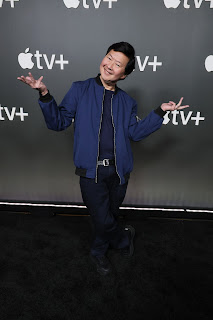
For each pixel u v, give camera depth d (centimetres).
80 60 181
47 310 139
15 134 207
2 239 189
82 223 208
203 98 189
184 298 147
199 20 168
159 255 177
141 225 207
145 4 166
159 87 187
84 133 128
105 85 129
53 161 216
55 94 191
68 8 168
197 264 171
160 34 172
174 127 200
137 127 135
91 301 145
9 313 137
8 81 189
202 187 220
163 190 223
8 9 169
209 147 205
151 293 150
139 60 180
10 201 229
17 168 220
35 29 174
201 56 177
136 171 217
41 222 209
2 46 179
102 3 166
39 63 183
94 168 131
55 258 174
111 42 176
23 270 164
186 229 203
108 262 165
